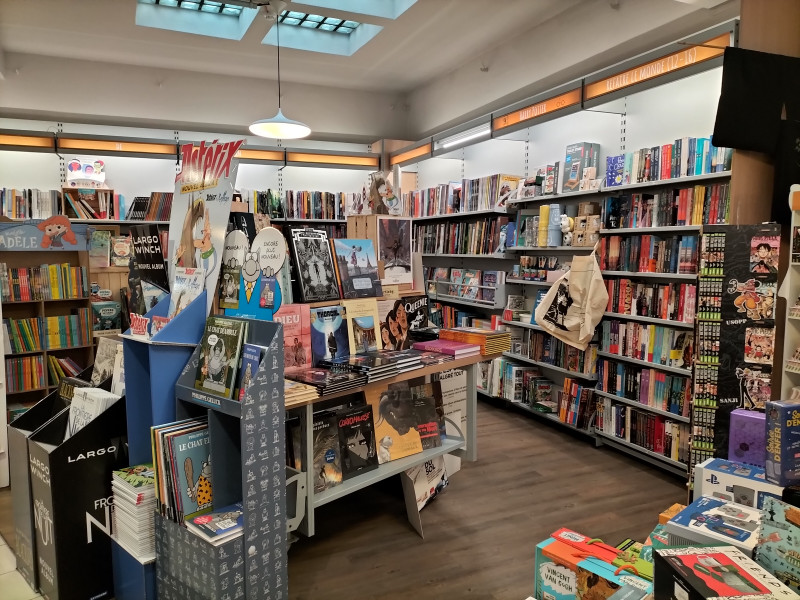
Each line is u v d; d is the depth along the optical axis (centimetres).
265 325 206
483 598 246
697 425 270
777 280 252
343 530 310
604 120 463
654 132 416
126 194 656
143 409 242
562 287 451
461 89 662
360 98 772
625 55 441
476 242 590
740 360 259
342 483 270
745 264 257
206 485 212
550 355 496
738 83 251
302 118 740
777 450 170
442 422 340
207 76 683
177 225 254
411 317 356
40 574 252
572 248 459
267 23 512
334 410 280
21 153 605
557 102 441
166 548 214
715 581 125
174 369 225
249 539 196
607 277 449
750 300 256
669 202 379
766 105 253
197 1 518
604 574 168
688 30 387
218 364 212
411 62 643
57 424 264
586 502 344
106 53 596
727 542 150
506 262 597
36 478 243
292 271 285
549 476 387
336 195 712
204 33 540
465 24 524
